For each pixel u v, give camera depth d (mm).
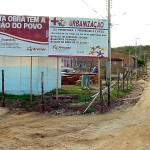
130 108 23812
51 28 26234
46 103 23578
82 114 21812
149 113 21750
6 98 25672
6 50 26219
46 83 28859
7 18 26094
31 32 26188
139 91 36375
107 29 26562
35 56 26250
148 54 143625
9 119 20094
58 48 26281
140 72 74062
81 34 26359
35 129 17531
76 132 16875
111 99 27109
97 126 18172
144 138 15016
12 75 27688
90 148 13906
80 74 40812
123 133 16188
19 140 15344
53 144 14680
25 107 23375
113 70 58219
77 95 27047
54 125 18531
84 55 26469
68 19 26250
